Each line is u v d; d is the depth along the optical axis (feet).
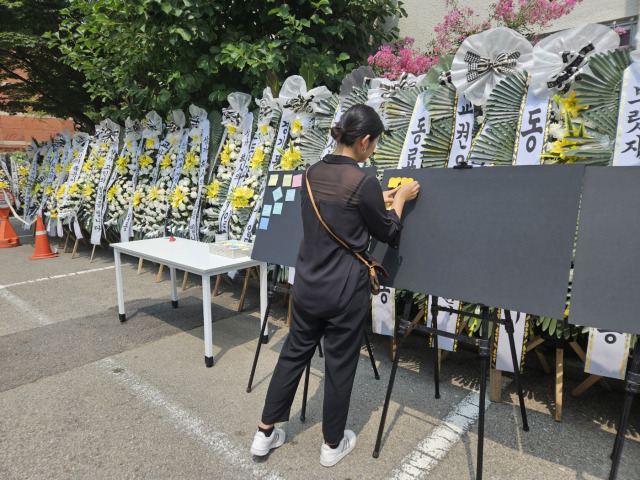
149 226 17.65
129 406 8.39
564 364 9.63
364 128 6.31
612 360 7.44
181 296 15.40
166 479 6.45
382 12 18.52
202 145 16.35
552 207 5.78
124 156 19.92
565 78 8.05
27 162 32.40
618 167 5.61
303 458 6.94
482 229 6.28
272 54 14.94
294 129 13.05
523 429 7.61
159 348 11.03
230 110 15.10
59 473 6.55
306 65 14.80
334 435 6.61
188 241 13.16
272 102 13.93
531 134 8.52
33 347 11.08
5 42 24.29
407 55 15.51
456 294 6.29
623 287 5.32
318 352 10.75
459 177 6.63
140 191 18.53
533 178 5.99
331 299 6.23
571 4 13.69
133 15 15.71
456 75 9.34
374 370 9.37
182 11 14.90
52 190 25.72
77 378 9.48
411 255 6.88
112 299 14.98
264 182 13.69
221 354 10.69
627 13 13.99
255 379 9.46
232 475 6.55
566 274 5.55
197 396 8.75
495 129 8.98
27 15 25.04
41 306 14.28
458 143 9.75
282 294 15.02
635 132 7.47
